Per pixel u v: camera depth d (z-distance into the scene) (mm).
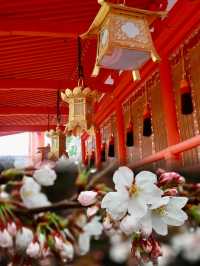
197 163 769
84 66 8289
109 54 3865
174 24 5559
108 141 11008
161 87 6652
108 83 10070
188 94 5590
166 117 6309
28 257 619
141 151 8164
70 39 6961
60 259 636
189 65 5961
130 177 750
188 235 707
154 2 5965
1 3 4871
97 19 3766
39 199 667
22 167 674
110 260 656
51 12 5270
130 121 8641
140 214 706
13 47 7152
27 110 11758
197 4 4828
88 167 712
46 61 7926
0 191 652
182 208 770
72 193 688
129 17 3699
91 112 6469
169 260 687
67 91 6414
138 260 675
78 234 667
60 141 9453
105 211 702
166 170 794
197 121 5789
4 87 8359
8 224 624
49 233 649
